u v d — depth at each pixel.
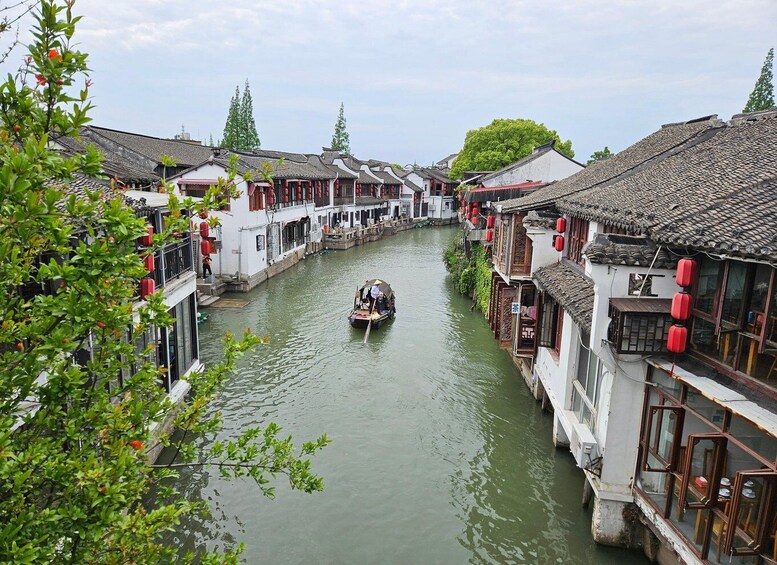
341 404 17.30
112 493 4.21
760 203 8.23
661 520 8.79
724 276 7.81
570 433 11.95
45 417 4.53
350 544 11.15
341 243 49.03
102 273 4.23
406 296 31.81
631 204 11.20
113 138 34.12
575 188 17.44
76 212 4.11
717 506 7.55
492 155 47.03
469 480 13.33
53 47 4.14
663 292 9.23
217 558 5.40
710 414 8.53
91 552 4.64
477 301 29.06
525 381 19.17
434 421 16.27
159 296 5.38
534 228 16.08
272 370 19.88
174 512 4.86
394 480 13.31
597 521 10.30
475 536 11.39
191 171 30.69
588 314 10.71
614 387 9.51
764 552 6.83
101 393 4.90
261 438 14.91
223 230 31.20
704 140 15.49
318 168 52.41
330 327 25.17
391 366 20.56
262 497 12.50
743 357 7.50
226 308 27.70
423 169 82.06
